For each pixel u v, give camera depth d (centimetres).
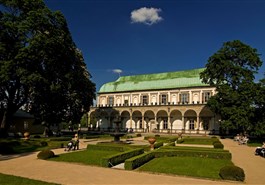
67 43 4656
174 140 4525
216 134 6625
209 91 7125
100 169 1820
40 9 4372
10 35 4134
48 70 4378
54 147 3173
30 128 6444
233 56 5575
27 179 1405
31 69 4109
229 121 4922
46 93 4369
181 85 7612
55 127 7388
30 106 4794
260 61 5453
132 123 8025
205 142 4466
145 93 8150
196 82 7438
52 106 4716
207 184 1429
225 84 5347
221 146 3125
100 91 9031
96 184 1368
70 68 4900
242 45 5528
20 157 2391
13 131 5941
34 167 1869
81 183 1388
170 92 7719
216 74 5575
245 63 5559
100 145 3025
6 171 1711
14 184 1284
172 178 1565
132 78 8856
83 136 5375
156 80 8244
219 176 1653
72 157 2369
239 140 4391
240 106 4866
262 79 4866
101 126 8419
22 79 3916
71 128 8369
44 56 4112
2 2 4216
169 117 7212
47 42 4084
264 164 2222
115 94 8706
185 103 7062
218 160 2311
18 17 4325
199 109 6819
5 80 3819
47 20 4316
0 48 3816
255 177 1688
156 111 7431
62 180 1457
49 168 1833
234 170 1567
